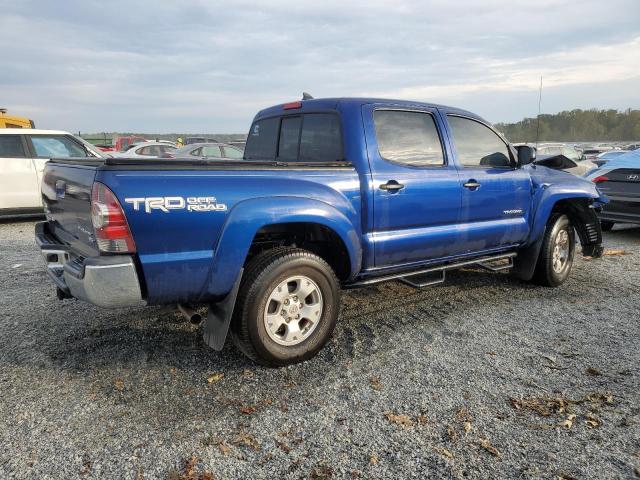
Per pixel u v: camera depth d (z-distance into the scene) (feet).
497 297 16.89
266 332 10.98
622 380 10.85
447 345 12.74
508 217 16.39
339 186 12.07
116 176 9.22
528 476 7.75
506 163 16.56
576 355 12.14
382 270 13.48
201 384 10.64
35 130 32.01
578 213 19.34
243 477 7.74
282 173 11.27
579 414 9.49
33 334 13.19
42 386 10.46
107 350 12.25
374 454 8.31
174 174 9.80
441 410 9.64
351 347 12.59
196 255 10.00
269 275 10.78
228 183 10.34
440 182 14.05
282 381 10.80
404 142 13.65
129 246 9.34
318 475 7.79
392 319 14.64
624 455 8.24
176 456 8.23
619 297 17.03
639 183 26.40
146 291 9.84
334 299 11.91
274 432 8.93
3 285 17.74
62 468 7.90
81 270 9.53
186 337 13.07
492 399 10.04
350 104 12.92
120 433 8.84
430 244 14.12
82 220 10.31
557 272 17.97
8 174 31.07
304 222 11.46
